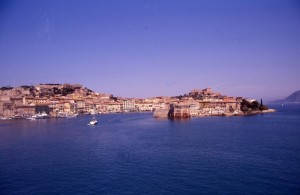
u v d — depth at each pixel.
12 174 83.00
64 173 83.12
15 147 121.69
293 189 68.69
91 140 139.50
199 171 82.44
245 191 67.88
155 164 90.31
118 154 105.31
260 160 93.44
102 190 70.06
